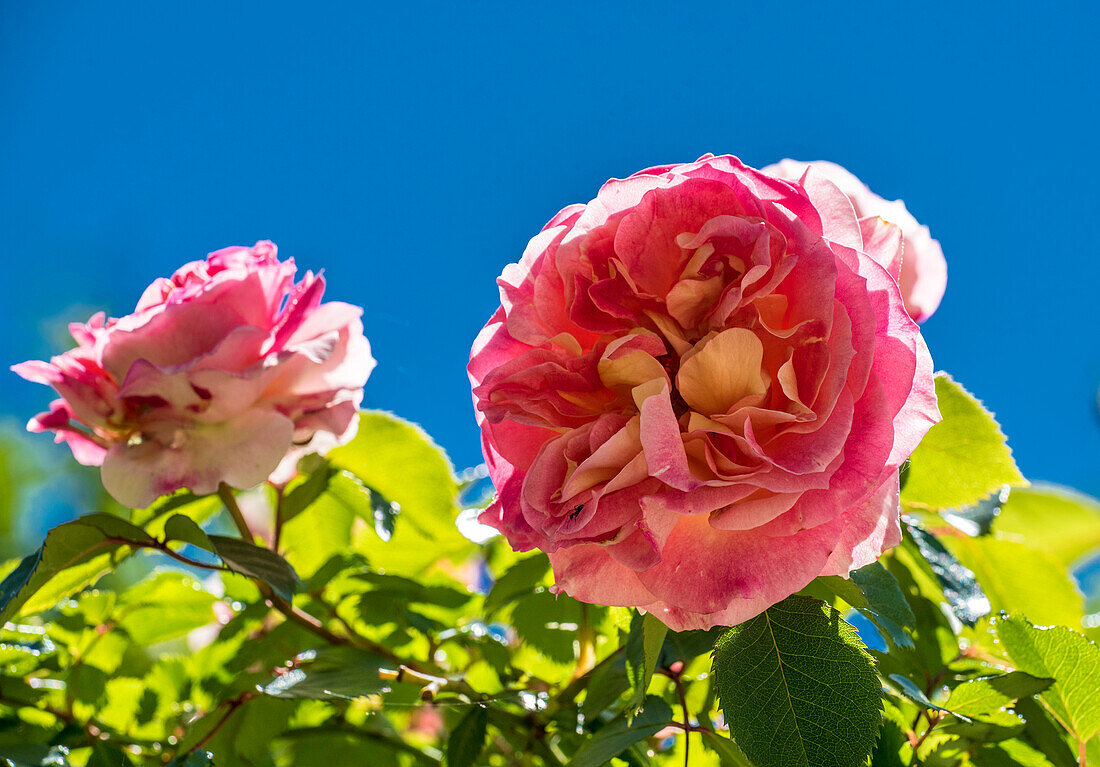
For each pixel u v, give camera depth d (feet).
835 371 1.31
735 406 1.34
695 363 1.33
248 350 1.68
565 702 1.69
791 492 1.29
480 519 1.42
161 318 1.65
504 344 1.43
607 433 1.34
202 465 1.67
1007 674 1.52
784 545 1.34
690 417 1.34
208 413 1.68
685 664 1.61
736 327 1.33
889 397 1.32
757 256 1.32
